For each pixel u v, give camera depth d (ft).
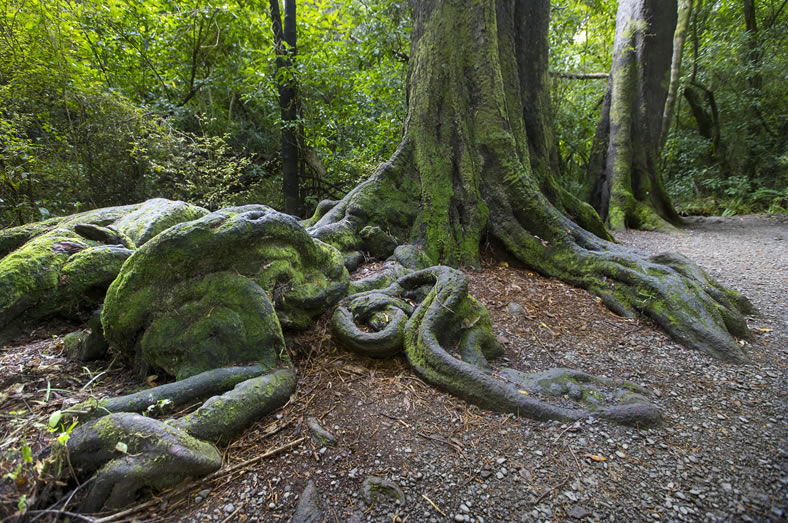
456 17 16.80
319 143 28.55
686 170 42.83
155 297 8.13
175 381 7.87
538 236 16.22
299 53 26.94
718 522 5.58
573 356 10.61
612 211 31.35
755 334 11.83
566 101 42.83
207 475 6.18
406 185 16.70
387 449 6.93
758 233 26.11
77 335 9.36
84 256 10.30
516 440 7.22
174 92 31.76
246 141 34.91
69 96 18.62
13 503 5.05
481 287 14.02
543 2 20.35
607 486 6.23
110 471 5.49
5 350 9.09
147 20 28.12
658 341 11.39
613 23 45.55
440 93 16.90
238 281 8.62
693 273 13.75
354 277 13.24
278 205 31.94
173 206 12.95
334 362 9.32
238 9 29.07
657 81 31.53
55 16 18.85
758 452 6.98
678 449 7.05
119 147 20.45
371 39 29.04
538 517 5.69
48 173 17.92
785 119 36.11
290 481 6.26
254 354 8.38
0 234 12.11
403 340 9.54
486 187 16.76
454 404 8.18
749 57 37.04
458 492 6.11
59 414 5.50
